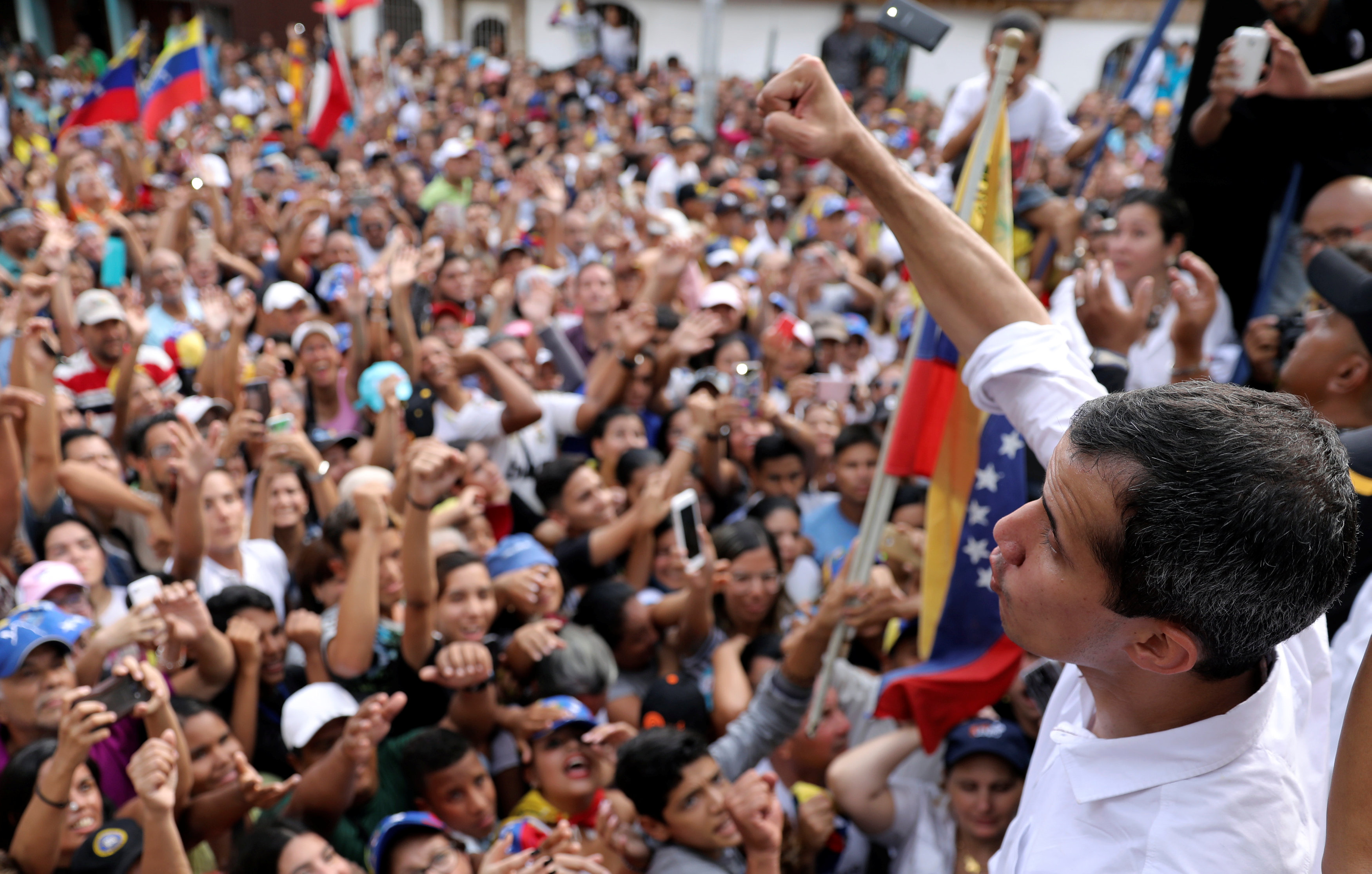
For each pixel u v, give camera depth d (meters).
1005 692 2.68
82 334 4.83
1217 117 3.04
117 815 2.46
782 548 3.93
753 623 3.62
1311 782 1.03
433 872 2.29
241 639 2.90
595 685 3.07
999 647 2.21
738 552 3.56
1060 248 4.30
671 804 2.32
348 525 3.35
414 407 4.51
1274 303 3.13
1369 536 1.55
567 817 2.81
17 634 2.57
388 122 14.57
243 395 4.79
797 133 1.28
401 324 5.32
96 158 10.33
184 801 2.49
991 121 1.94
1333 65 2.91
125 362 4.67
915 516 3.96
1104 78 19.22
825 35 20.16
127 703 2.57
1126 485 0.79
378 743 2.73
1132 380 3.07
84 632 2.85
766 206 9.73
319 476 4.08
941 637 2.26
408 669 3.04
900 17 1.77
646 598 3.73
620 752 2.40
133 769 2.15
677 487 4.15
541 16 20.69
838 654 2.48
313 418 5.11
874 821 2.61
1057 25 19.00
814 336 6.29
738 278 7.11
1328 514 0.76
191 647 2.78
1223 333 3.11
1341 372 1.90
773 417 4.96
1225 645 0.79
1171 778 0.88
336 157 11.27
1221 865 0.84
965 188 1.96
